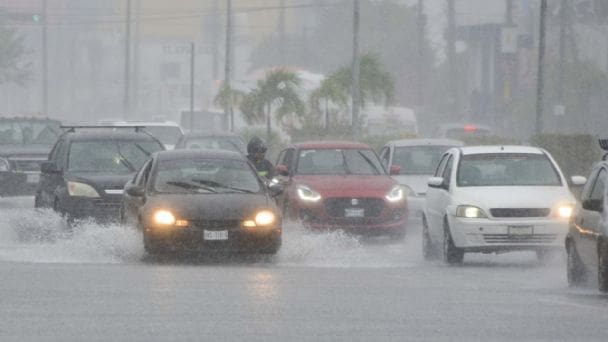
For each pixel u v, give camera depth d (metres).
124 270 42.66
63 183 59.62
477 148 52.56
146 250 45.69
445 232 49.28
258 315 30.77
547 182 50.97
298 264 46.91
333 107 126.38
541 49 101.38
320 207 58.75
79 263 46.00
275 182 50.53
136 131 64.94
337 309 32.12
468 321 29.94
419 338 27.17
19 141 84.12
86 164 61.06
